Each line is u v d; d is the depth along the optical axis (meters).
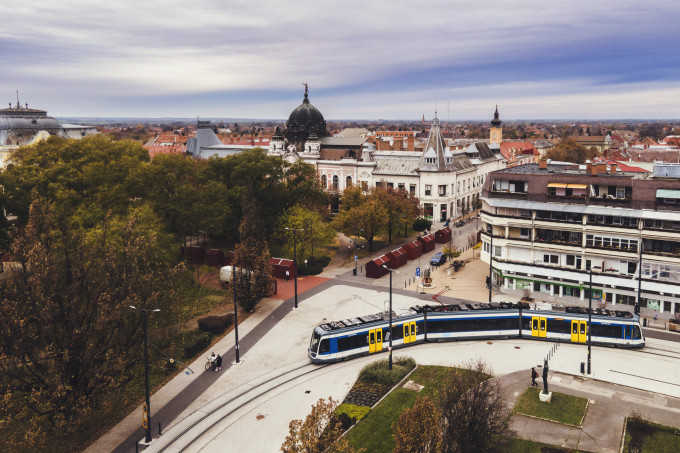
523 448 38.91
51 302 39.56
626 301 65.38
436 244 106.75
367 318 58.12
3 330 38.09
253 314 68.56
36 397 39.28
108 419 44.69
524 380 49.75
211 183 91.81
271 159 98.81
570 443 39.50
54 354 39.25
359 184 134.38
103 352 42.28
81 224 69.75
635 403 45.34
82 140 98.12
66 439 41.88
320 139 149.75
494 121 193.75
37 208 43.53
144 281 45.53
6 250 70.81
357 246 104.81
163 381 51.22
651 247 63.34
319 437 32.00
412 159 130.88
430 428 30.75
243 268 67.62
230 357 56.19
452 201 128.50
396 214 101.94
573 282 68.00
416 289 77.75
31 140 144.62
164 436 41.94
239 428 43.03
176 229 88.69
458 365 52.97
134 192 86.31
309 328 63.69
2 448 40.75
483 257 77.31
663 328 61.47
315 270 87.00
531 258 71.06
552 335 58.69
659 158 135.38
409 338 58.53
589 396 46.69
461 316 59.38
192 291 76.75
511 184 71.75
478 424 33.88
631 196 63.47
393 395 46.97
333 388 49.22
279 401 47.12
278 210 98.31
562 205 67.44
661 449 38.59
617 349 56.78
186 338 60.84
